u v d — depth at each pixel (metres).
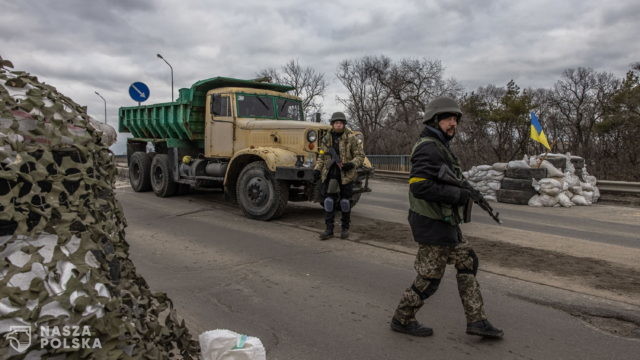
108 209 1.96
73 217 1.70
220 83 9.50
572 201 10.38
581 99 27.95
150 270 4.90
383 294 4.20
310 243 6.17
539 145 23.64
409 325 3.33
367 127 35.16
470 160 22.47
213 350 2.01
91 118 2.09
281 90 10.29
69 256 1.64
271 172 7.50
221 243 6.14
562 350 3.09
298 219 8.00
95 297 1.61
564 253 5.66
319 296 4.14
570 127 25.91
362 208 9.50
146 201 10.12
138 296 1.94
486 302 3.98
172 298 4.04
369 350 3.10
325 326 3.49
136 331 1.80
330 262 5.25
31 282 1.50
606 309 3.82
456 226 3.12
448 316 3.68
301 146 7.61
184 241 6.25
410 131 29.25
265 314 3.71
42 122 1.75
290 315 3.69
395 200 10.99
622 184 11.16
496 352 3.06
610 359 2.97
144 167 11.60
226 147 8.98
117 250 1.95
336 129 6.34
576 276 4.72
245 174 7.94
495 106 26.56
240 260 5.32
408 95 34.72
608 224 7.91
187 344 2.13
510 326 3.48
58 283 1.57
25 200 1.61
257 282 4.52
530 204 10.23
